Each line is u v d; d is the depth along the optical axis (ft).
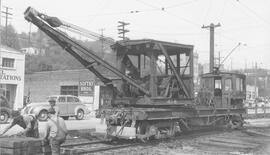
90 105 130.62
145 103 50.01
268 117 127.44
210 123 63.57
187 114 56.13
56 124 29.66
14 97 125.70
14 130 60.85
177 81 53.62
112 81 52.75
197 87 76.13
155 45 50.06
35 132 36.01
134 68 53.26
